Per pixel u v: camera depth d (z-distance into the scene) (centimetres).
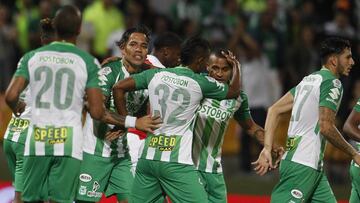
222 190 2602
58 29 2281
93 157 2580
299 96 2472
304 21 4625
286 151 2477
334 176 4197
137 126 2395
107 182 2611
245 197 3750
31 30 4569
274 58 4472
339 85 2427
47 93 2270
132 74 2589
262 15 4488
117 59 2597
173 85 2397
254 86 4144
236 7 4662
